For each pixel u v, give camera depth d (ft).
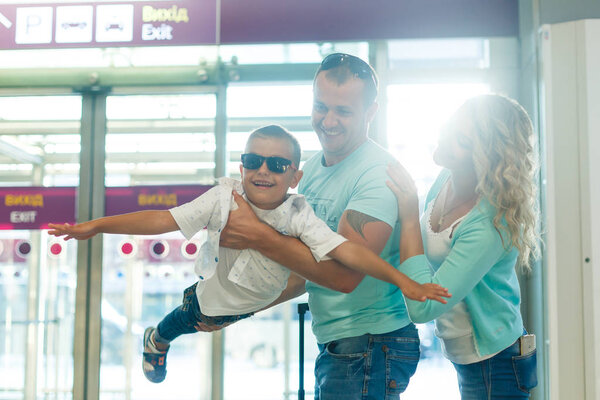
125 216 7.16
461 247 6.93
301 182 8.25
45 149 16.97
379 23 15.49
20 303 16.81
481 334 7.12
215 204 7.16
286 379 16.55
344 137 7.38
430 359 15.64
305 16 15.65
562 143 12.51
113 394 16.56
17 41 16.06
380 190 7.19
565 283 12.26
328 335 7.48
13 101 17.07
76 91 16.81
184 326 8.23
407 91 15.89
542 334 13.48
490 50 15.90
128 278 16.70
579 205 12.34
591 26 12.50
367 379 7.15
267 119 16.56
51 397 16.71
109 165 16.84
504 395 7.20
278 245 7.00
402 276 6.64
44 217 16.81
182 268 16.66
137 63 16.63
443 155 7.28
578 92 12.49
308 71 16.22
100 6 16.01
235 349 16.66
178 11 15.88
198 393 16.53
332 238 6.89
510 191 6.86
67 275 16.79
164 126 16.83
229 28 15.78
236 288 7.52
